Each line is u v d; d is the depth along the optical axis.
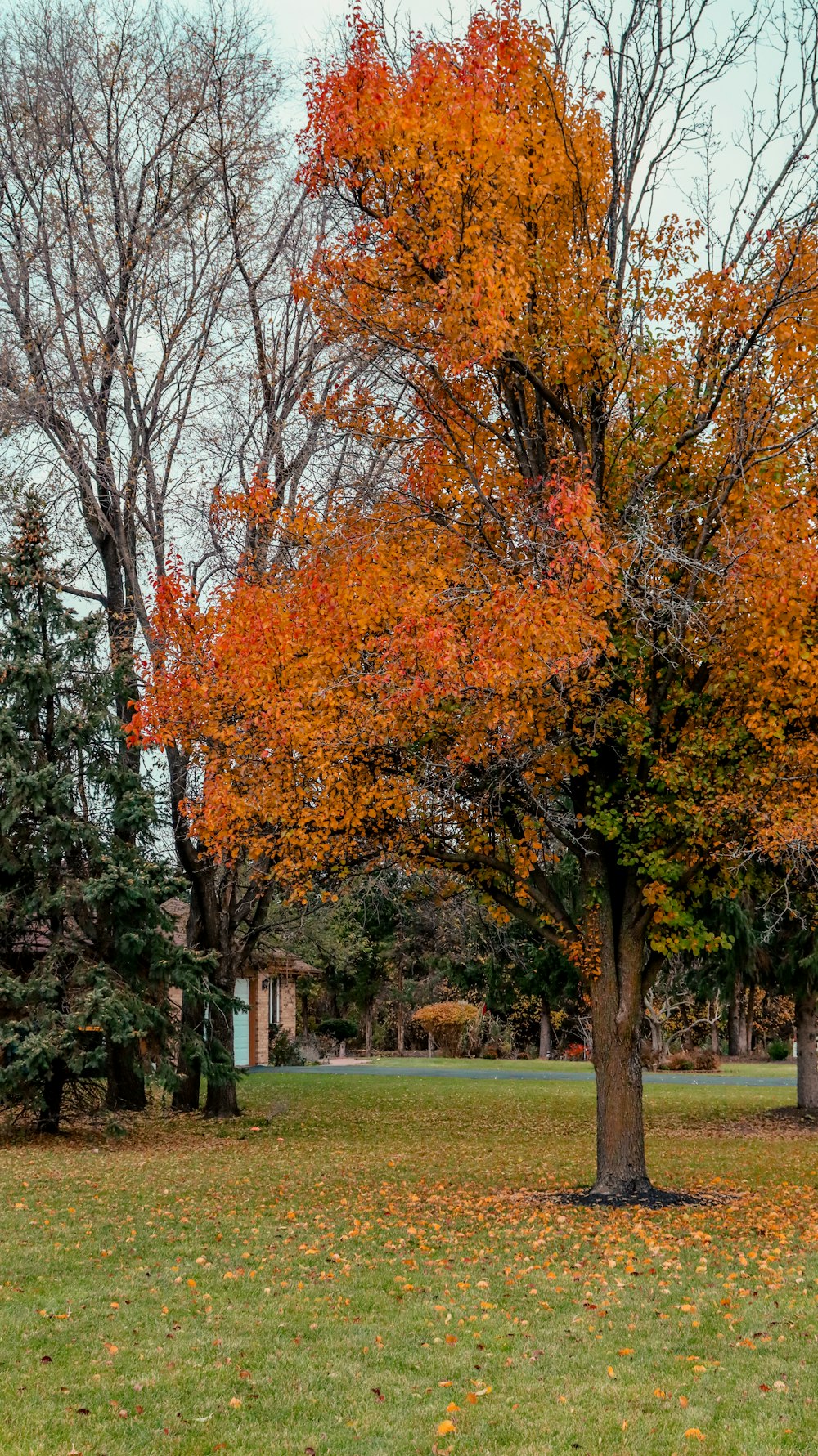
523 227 10.86
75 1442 5.17
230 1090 22.14
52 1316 7.24
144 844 19.81
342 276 11.26
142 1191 13.02
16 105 19.88
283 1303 7.57
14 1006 18.14
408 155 10.33
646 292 11.76
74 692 19.39
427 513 12.09
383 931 44.62
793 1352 6.50
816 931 20.77
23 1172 14.91
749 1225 10.76
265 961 32.25
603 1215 11.27
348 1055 47.31
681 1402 5.70
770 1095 25.94
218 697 12.09
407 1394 5.85
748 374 11.41
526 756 10.97
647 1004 36.50
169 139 20.45
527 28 11.18
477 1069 34.25
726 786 11.26
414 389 11.98
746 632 10.62
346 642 10.80
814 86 11.88
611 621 11.02
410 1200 12.41
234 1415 5.54
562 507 9.58
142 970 19.08
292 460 21.00
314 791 11.31
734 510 11.40
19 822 18.73
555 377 11.97
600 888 12.41
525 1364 6.32
